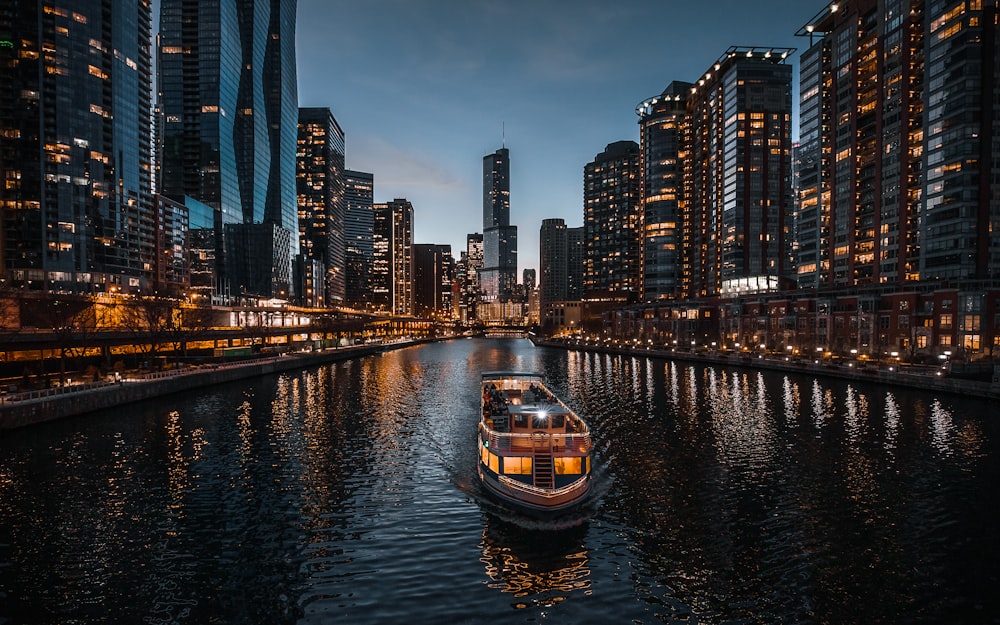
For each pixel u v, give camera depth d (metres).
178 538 33.38
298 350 181.75
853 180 158.62
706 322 181.88
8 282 177.50
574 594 26.94
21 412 59.88
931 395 80.44
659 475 44.97
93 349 100.12
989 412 67.31
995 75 123.25
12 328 94.69
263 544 32.50
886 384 90.75
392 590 27.31
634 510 37.50
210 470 46.84
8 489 41.91
